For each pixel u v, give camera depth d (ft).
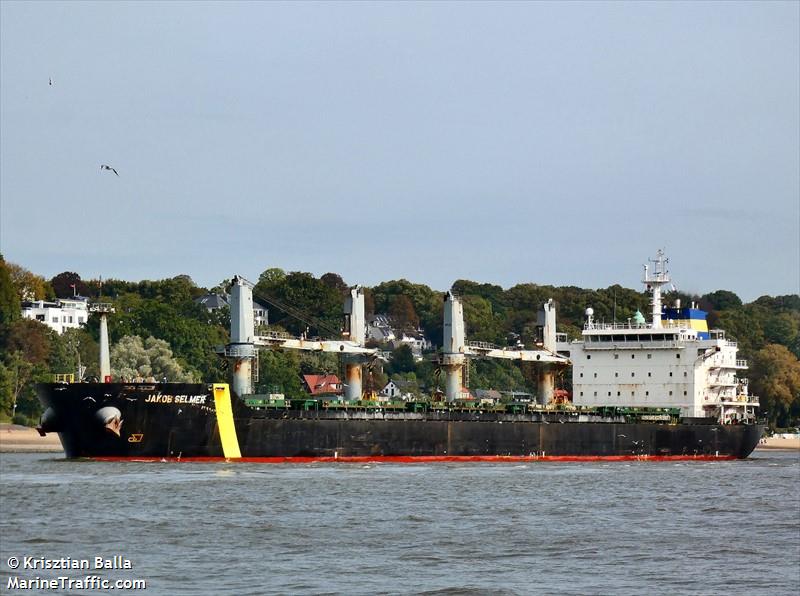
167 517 554.46
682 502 653.71
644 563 460.55
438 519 562.25
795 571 447.83
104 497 618.85
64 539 494.59
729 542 508.94
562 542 503.61
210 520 547.08
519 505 621.31
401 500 630.33
